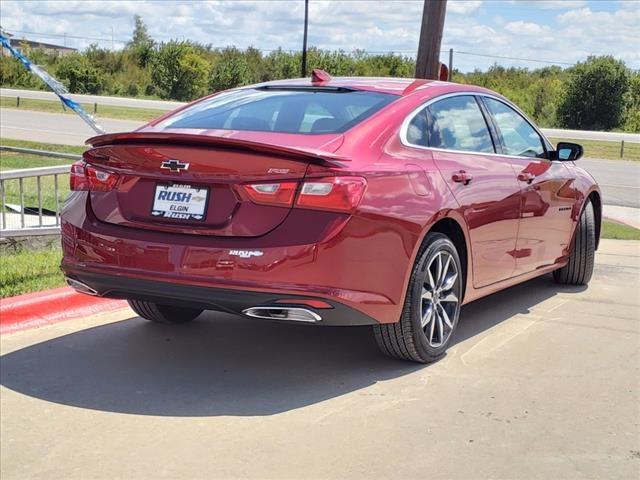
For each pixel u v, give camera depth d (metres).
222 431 3.68
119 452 3.47
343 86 4.92
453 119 5.00
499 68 62.28
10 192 11.10
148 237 4.03
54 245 7.32
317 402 4.04
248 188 3.86
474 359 4.77
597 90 48.81
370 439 3.61
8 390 4.17
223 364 4.62
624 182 19.11
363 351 4.89
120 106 40.03
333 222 3.81
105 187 4.22
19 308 5.39
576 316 5.84
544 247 5.96
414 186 4.27
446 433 3.68
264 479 3.22
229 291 3.84
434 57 10.39
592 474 3.30
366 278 3.97
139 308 5.18
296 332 5.29
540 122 51.66
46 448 3.51
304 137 4.20
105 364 4.59
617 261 8.05
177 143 3.98
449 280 4.66
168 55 55.25
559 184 6.02
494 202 5.02
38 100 41.31
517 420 3.85
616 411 3.99
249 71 56.12
